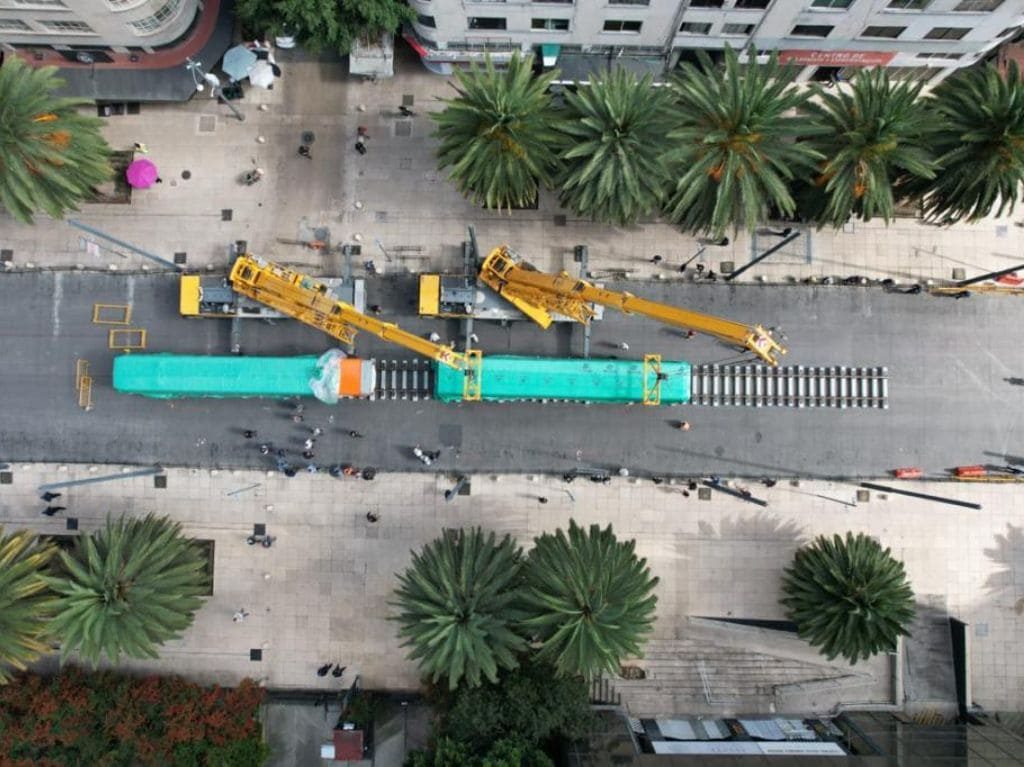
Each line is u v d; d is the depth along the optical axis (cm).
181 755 4200
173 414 4659
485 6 3975
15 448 4650
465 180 4119
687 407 4653
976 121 3788
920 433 4641
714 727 4472
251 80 4578
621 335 4659
